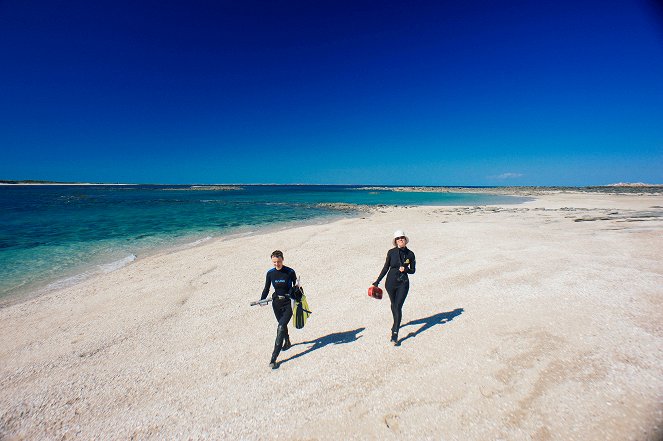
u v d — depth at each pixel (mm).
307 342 5641
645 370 3930
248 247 14148
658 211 23016
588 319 5406
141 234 18688
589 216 20078
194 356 5426
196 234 18656
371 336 5609
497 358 4477
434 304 6785
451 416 3514
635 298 6180
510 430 3242
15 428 4004
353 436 3398
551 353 4469
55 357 5664
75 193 80625
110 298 8484
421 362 4602
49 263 12227
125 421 3994
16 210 34125
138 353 5656
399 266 5262
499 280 7879
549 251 10430
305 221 24516
